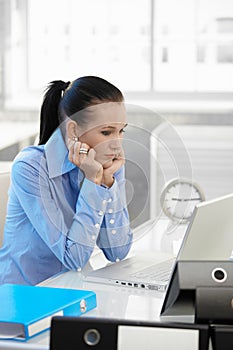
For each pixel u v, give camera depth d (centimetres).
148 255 260
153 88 556
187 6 545
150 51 554
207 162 543
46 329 185
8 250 262
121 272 238
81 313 200
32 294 203
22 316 184
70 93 230
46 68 564
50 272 260
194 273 177
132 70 557
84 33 557
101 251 274
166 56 554
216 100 548
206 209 187
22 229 259
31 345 176
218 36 543
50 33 561
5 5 554
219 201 192
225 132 540
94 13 554
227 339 169
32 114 551
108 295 220
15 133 550
